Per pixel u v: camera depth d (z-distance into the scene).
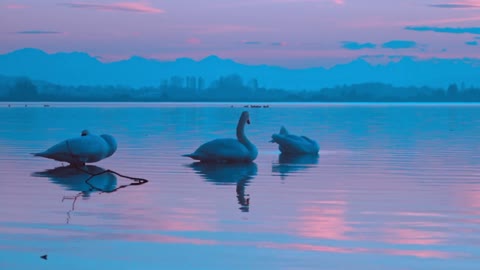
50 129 41.31
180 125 48.53
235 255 9.27
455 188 15.57
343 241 10.05
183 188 15.46
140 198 13.93
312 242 10.00
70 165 20.48
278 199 13.82
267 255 9.27
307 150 24.75
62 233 10.48
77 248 9.60
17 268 8.65
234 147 21.27
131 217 11.76
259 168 19.89
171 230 10.73
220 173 18.53
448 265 8.82
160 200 13.66
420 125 50.09
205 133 38.12
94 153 19.84
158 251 9.46
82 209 12.55
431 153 25.19
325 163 21.48
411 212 12.36
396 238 10.26
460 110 106.31
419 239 10.21
